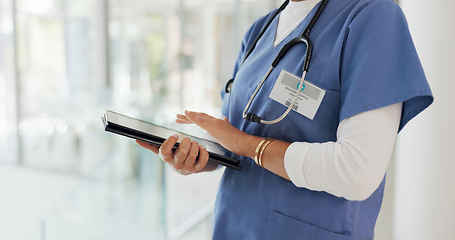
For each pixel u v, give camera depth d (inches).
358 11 33.1
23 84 129.6
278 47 37.6
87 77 146.5
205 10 195.6
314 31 35.0
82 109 139.1
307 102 33.6
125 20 158.6
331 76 32.9
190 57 189.3
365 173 29.0
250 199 37.5
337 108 32.9
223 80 213.2
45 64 134.9
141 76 166.6
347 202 34.6
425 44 80.0
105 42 150.7
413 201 90.0
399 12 32.3
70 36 141.1
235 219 38.4
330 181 30.0
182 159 34.8
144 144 37.9
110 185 89.0
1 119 125.7
